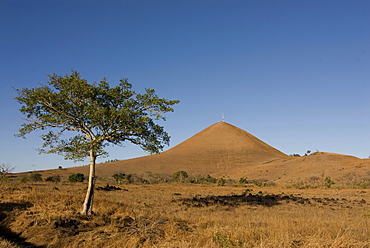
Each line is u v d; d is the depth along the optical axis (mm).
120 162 113562
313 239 9258
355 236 9641
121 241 9938
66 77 14125
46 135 14289
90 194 13695
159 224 11844
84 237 10367
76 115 14422
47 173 80688
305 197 28219
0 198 15656
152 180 59938
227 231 10555
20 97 14016
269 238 9742
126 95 15195
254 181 62375
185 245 9203
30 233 10883
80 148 13914
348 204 22625
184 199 23938
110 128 14766
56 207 14297
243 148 136000
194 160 120938
